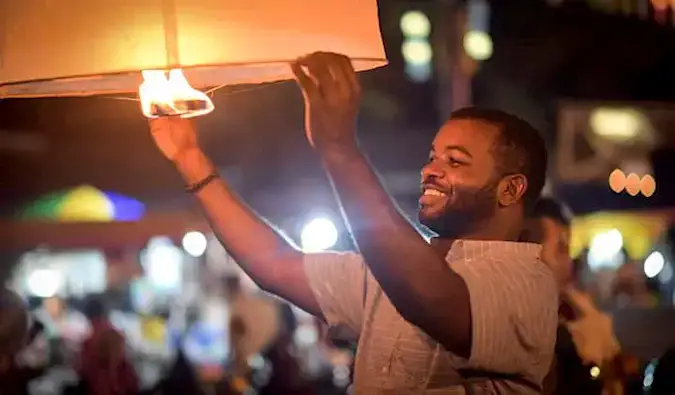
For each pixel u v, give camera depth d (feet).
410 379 7.64
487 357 7.25
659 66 47.29
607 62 47.78
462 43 46.03
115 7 7.47
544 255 12.61
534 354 7.50
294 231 46.29
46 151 43.70
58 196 43.88
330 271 8.60
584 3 47.70
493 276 7.36
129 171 44.24
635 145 47.16
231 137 45.34
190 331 52.42
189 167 9.10
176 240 44.24
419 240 6.88
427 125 51.19
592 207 46.80
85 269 61.93
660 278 47.19
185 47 7.39
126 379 39.78
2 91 8.47
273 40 7.52
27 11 7.74
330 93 6.74
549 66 48.78
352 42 7.84
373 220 6.77
